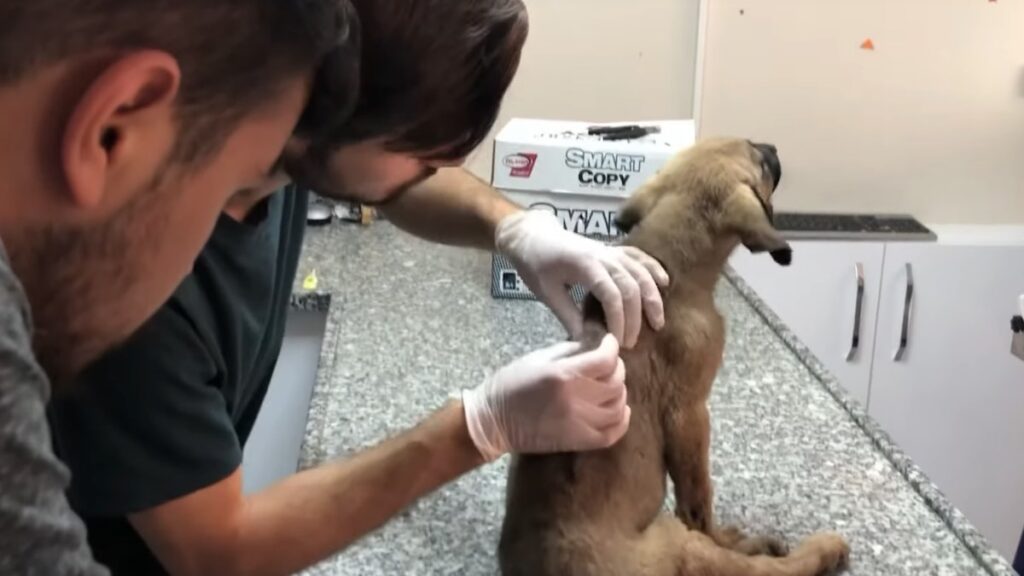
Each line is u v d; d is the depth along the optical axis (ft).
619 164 5.02
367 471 2.83
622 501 3.11
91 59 1.36
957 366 7.18
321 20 1.56
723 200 3.37
